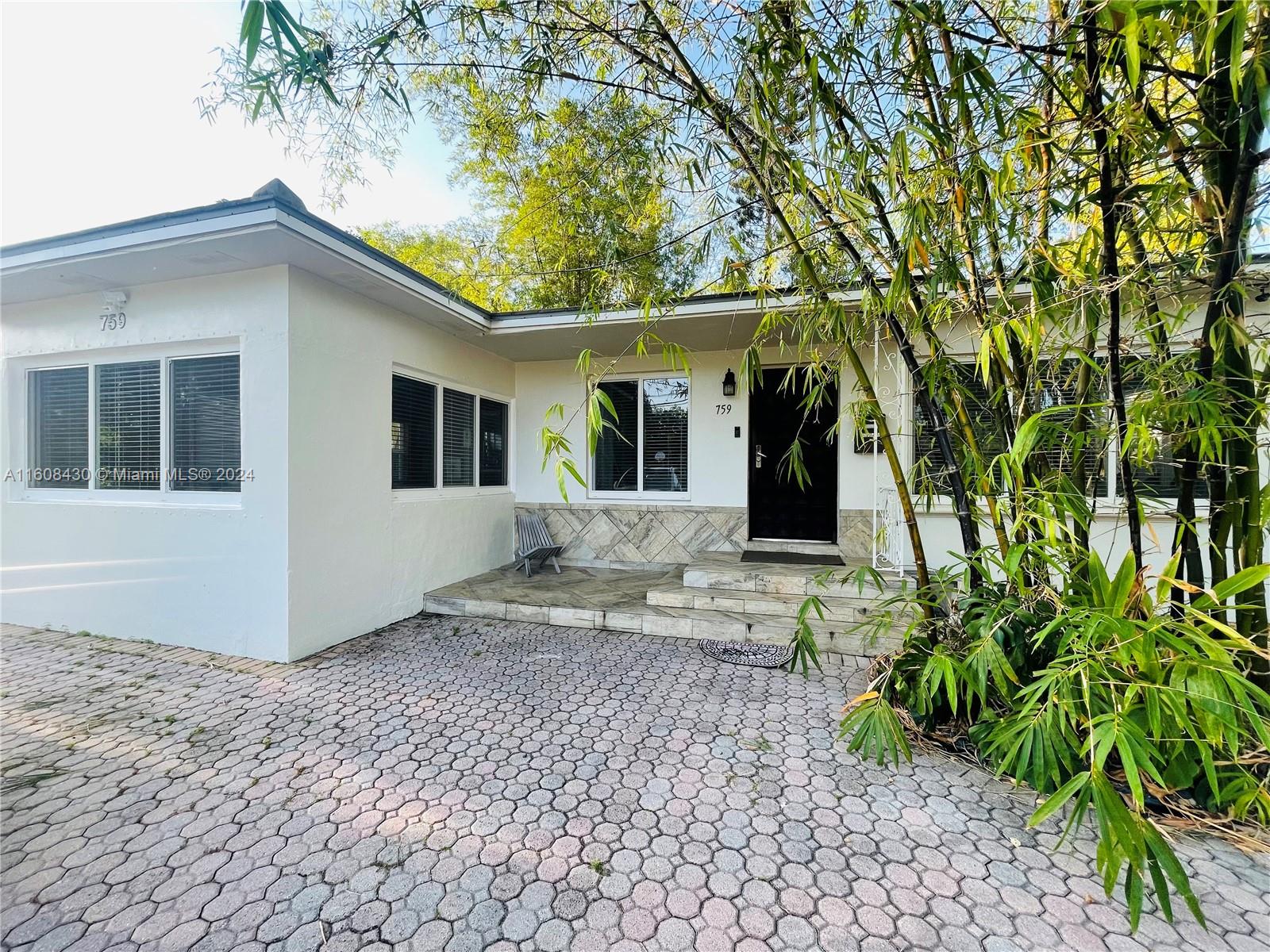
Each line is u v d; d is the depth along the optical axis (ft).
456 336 17.29
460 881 5.39
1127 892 4.05
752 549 18.43
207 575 12.29
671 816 6.44
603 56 8.04
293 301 11.52
